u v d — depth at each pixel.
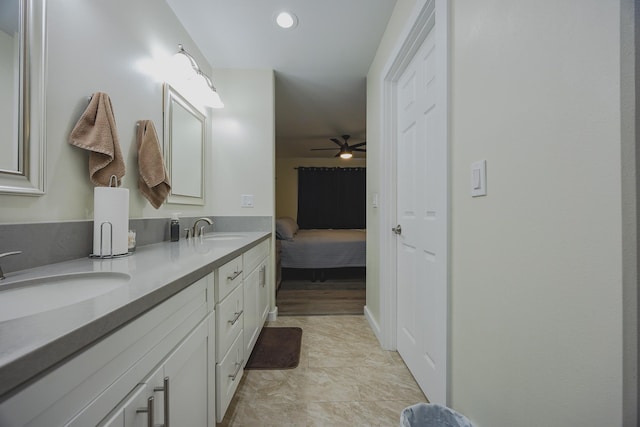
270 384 1.50
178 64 1.61
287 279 4.02
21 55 0.82
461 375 0.95
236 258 1.30
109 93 1.19
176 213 1.70
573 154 0.53
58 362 0.40
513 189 0.70
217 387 1.06
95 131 1.02
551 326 0.58
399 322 1.83
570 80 0.53
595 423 0.49
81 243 1.00
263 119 2.38
